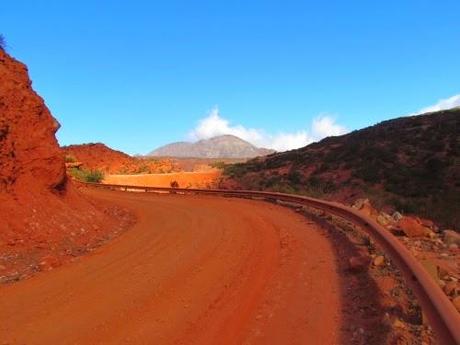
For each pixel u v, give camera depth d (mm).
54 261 11438
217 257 11469
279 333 6559
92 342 6508
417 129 64875
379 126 77625
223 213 21391
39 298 8641
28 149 15016
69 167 60031
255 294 8344
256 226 16562
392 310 6961
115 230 17172
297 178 51156
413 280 6746
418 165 49688
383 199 33281
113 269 10680
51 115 16703
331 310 7336
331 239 13148
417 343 5773
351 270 9289
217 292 8586
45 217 14406
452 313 4973
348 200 38500
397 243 8523
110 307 7957
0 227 12680
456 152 50562
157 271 10297
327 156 59219
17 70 16156
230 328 6832
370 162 51938
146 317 7426
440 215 29438
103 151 91562
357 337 6254
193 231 15891
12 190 13984
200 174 61000
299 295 8148
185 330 6836
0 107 14234
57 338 6680
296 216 19156
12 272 10719
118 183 55781
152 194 38031
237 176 57969
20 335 6820
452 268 8789
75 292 8930
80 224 15734
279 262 10656
